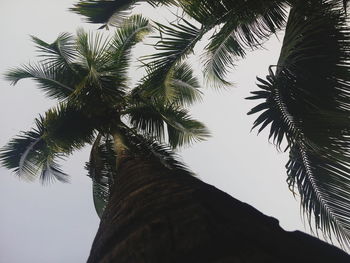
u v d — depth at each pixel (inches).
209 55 221.9
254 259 61.5
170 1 171.5
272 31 177.3
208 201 82.2
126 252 77.9
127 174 147.6
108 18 238.5
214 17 162.9
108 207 126.7
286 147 182.9
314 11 158.6
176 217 79.7
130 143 298.7
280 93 171.6
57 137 322.7
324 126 158.7
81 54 335.0
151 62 180.1
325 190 181.2
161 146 316.5
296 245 69.7
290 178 197.3
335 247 74.9
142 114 361.7
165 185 106.4
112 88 307.1
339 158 159.0
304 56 161.2
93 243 105.9
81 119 333.1
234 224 72.4
